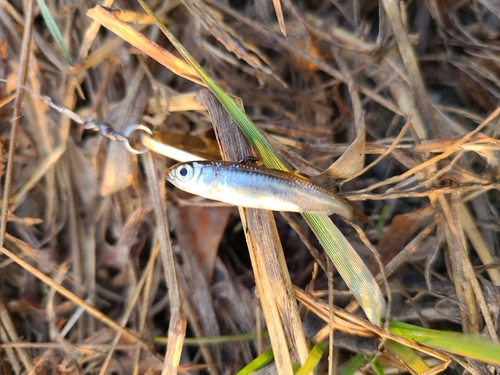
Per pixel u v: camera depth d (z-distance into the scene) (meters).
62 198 0.15
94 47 0.14
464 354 0.10
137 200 0.15
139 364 0.14
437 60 0.15
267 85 0.15
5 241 0.14
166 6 0.14
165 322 0.15
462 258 0.12
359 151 0.11
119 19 0.11
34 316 0.15
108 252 0.15
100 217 0.15
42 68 0.14
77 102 0.14
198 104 0.13
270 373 0.12
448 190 0.12
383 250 0.14
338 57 0.15
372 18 0.15
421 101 0.13
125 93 0.15
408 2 0.15
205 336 0.14
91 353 0.14
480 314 0.12
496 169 0.12
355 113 0.13
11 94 0.14
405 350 0.12
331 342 0.11
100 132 0.13
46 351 0.14
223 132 0.12
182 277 0.15
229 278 0.15
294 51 0.15
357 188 0.15
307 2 0.15
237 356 0.14
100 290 0.15
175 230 0.15
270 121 0.14
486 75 0.14
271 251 0.11
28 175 0.14
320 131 0.15
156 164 0.14
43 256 0.14
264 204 0.10
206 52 0.15
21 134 0.14
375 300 0.11
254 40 0.15
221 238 0.15
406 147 0.12
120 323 0.15
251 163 0.11
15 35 0.14
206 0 0.15
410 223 0.13
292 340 0.11
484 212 0.14
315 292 0.12
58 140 0.14
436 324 0.14
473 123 0.15
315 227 0.11
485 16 0.15
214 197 0.10
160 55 0.11
